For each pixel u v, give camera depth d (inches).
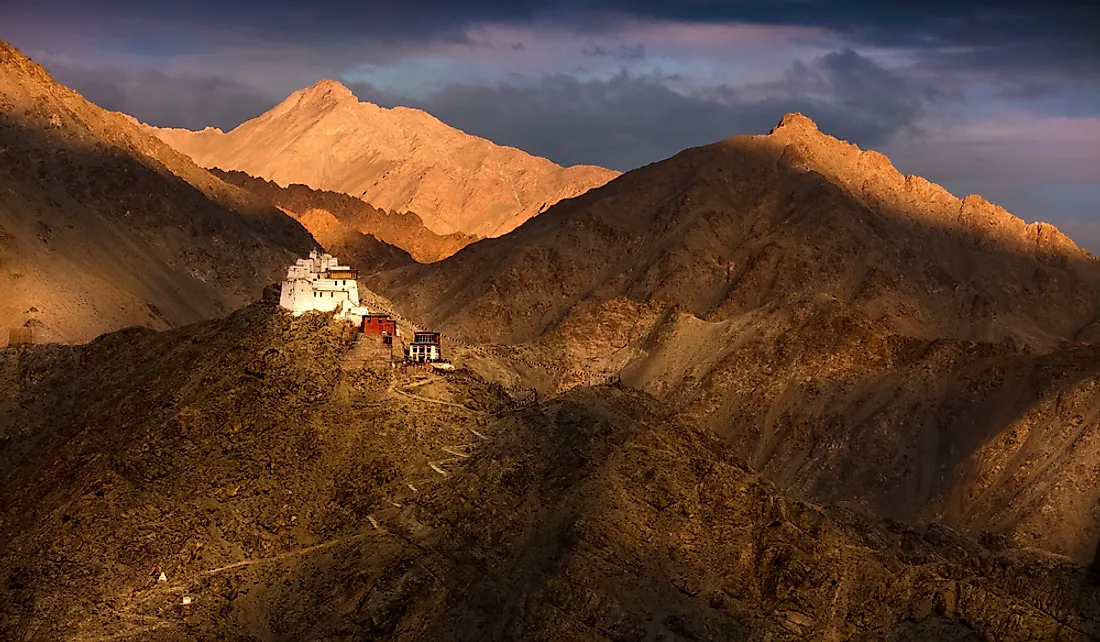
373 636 7696.9
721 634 7608.3
